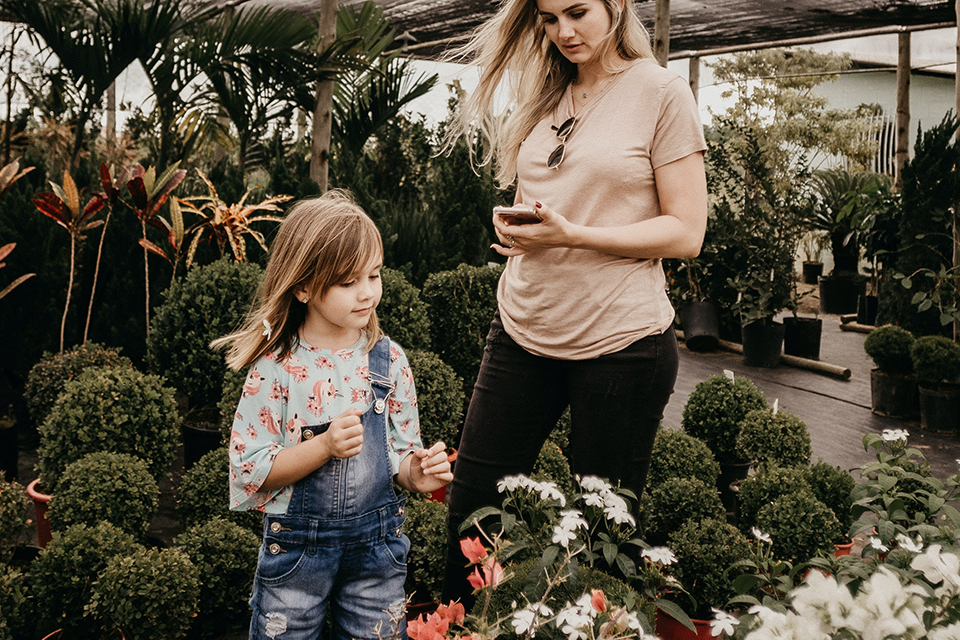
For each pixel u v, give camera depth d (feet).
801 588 4.21
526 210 6.05
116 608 7.38
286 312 5.88
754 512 10.29
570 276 6.50
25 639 7.73
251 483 5.57
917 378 18.86
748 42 32.32
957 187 20.76
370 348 6.20
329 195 6.46
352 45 23.39
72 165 23.41
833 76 47.37
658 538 10.34
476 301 14.39
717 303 29.68
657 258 6.48
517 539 5.82
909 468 8.69
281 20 23.70
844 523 10.43
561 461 10.47
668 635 8.30
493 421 7.02
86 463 9.53
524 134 7.20
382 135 28.40
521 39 7.13
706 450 11.73
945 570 4.30
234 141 29.12
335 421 5.34
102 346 14.60
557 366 6.84
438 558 8.66
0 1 22.49
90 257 16.49
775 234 28.43
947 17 27.17
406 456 6.14
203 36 23.82
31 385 13.11
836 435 18.13
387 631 5.96
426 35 32.94
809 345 26.81
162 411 11.09
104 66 23.11
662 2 25.09
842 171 39.60
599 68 6.69
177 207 14.38
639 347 6.45
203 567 8.34
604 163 6.39
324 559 5.75
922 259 21.54
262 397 5.78
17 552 9.48
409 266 17.16
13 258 15.49
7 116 25.05
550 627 4.93
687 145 6.31
